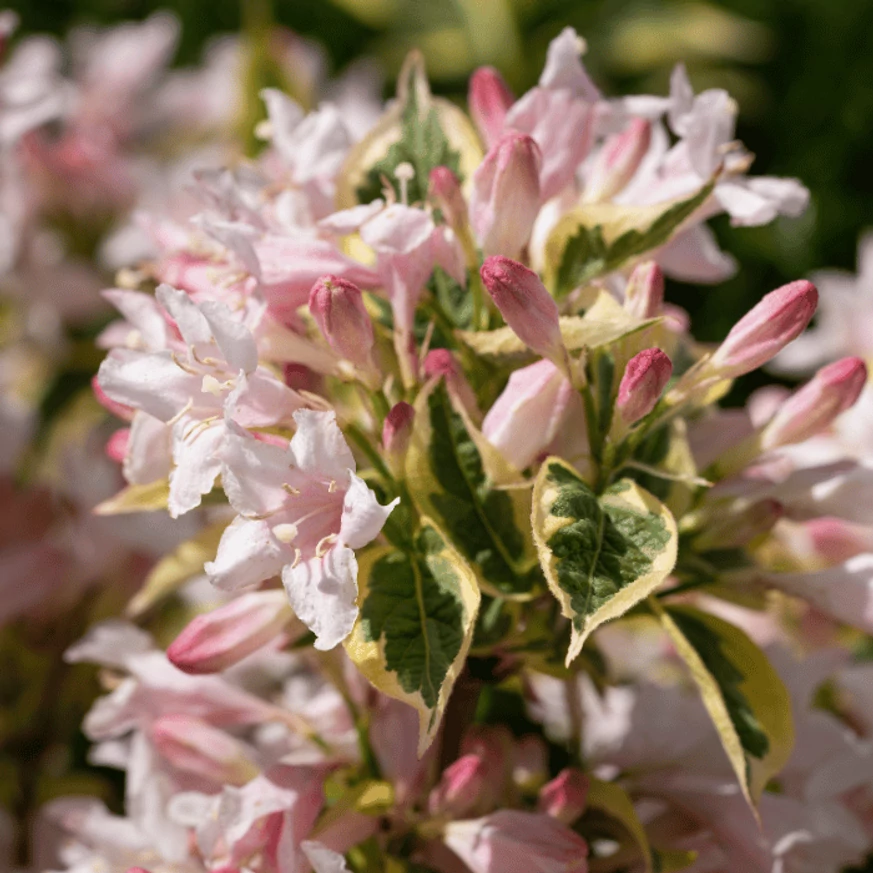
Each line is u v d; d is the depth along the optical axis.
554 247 0.46
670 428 0.46
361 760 0.48
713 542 0.46
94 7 1.14
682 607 0.47
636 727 0.49
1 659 0.59
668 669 0.59
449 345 0.47
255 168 0.51
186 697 0.49
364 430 0.46
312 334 0.46
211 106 0.89
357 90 1.01
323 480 0.43
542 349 0.44
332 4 1.23
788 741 0.45
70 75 0.89
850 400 0.46
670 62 1.19
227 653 0.46
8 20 0.61
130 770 0.49
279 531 0.42
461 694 0.47
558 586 0.42
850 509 0.47
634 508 0.44
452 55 1.16
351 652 0.43
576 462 0.45
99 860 0.49
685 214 0.46
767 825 0.48
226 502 0.48
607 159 0.48
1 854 0.58
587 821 0.47
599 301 0.45
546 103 0.47
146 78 0.86
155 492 0.47
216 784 0.49
